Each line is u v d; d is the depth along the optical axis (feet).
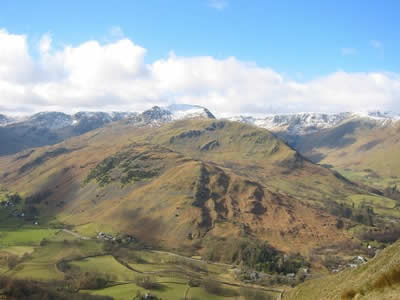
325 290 289.74
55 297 494.18
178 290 566.77
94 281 573.74
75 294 520.01
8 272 614.75
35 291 501.15
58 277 598.34
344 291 238.48
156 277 625.82
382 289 207.92
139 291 545.03
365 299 208.44
